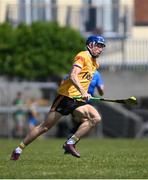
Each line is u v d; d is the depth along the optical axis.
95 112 26.16
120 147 39.59
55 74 63.84
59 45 63.88
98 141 49.50
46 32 63.88
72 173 22.12
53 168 23.62
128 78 66.81
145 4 75.81
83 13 70.75
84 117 26.14
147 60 68.94
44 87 59.59
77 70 25.47
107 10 70.88
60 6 70.88
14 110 58.62
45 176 21.44
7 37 63.84
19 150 26.23
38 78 64.25
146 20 73.44
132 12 71.69
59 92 25.75
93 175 21.66
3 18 70.00
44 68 63.53
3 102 59.03
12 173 22.20
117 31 70.56
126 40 69.44
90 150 35.78
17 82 63.34
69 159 27.17
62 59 63.66
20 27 64.69
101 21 70.75
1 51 63.81
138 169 23.41
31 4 70.38
